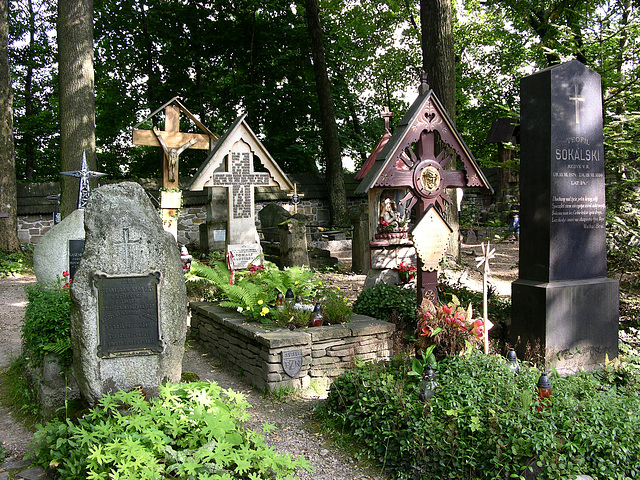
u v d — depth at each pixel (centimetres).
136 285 440
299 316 605
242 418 404
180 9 2225
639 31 798
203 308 732
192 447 360
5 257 1445
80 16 1352
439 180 774
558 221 599
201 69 2448
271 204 1670
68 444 380
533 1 1512
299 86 2347
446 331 486
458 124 2956
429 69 1298
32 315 526
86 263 430
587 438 386
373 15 2556
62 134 1369
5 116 1503
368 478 406
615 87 789
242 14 2325
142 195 457
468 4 2662
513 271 1366
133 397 391
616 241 753
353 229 1346
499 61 2820
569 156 604
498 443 375
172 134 1107
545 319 586
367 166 1086
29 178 2541
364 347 609
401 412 423
